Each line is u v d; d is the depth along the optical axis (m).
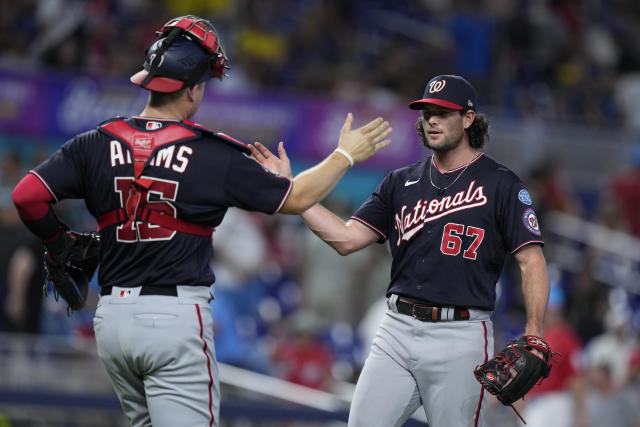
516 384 14.74
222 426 27.50
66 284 15.26
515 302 42.44
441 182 15.98
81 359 30.05
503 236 15.65
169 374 14.01
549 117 56.31
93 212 14.41
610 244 47.19
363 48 58.00
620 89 62.09
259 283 40.16
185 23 14.56
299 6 60.19
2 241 34.28
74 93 40.75
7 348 29.58
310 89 48.94
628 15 71.31
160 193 13.90
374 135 14.98
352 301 40.44
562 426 30.89
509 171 15.87
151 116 14.42
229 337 33.78
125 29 50.31
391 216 16.59
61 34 44.97
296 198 14.35
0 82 39.97
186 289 14.09
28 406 27.56
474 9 62.41
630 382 34.78
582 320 41.91
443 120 15.75
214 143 14.17
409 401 15.80
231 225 38.41
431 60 56.66
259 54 53.22
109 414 28.14
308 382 35.38
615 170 51.72
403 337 15.73
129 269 14.09
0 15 46.91
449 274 15.54
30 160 41.16
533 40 61.44
